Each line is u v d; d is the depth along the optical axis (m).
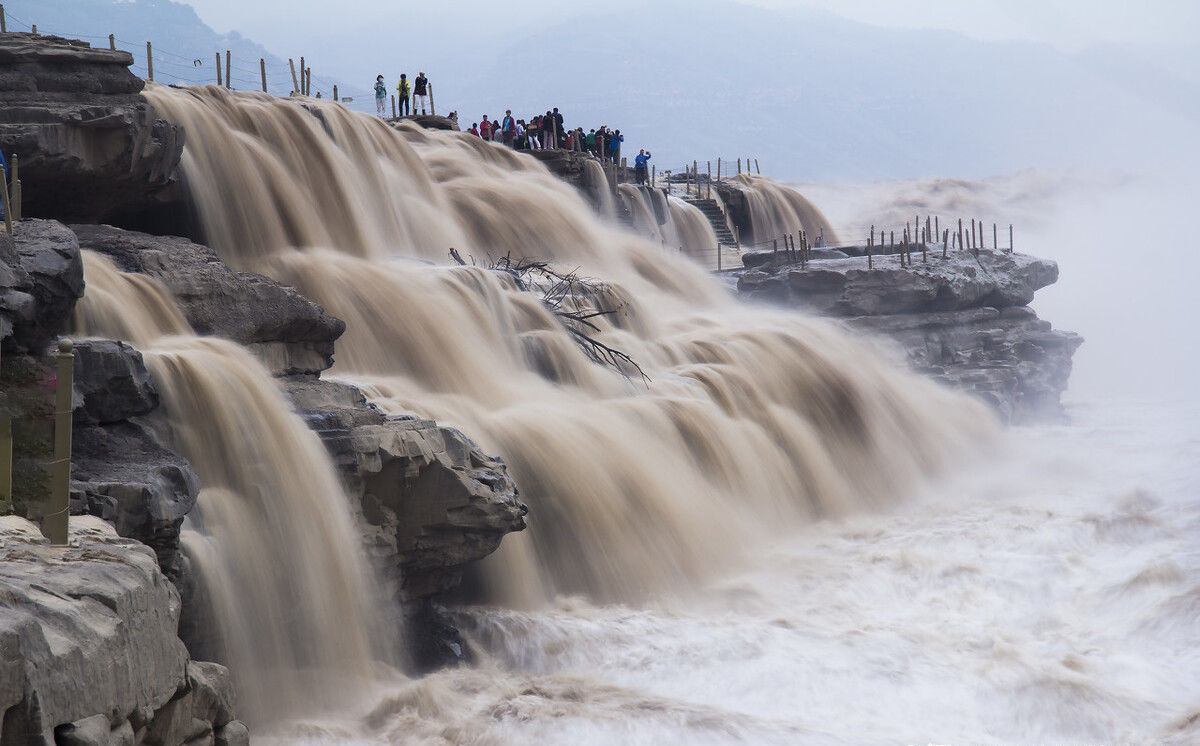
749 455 113.81
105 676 29.30
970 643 75.94
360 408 74.44
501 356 109.62
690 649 73.88
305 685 63.59
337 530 66.75
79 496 49.41
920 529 109.56
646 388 115.69
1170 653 73.94
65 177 89.75
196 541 58.84
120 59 95.69
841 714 64.94
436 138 172.00
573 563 88.88
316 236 119.12
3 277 50.44
